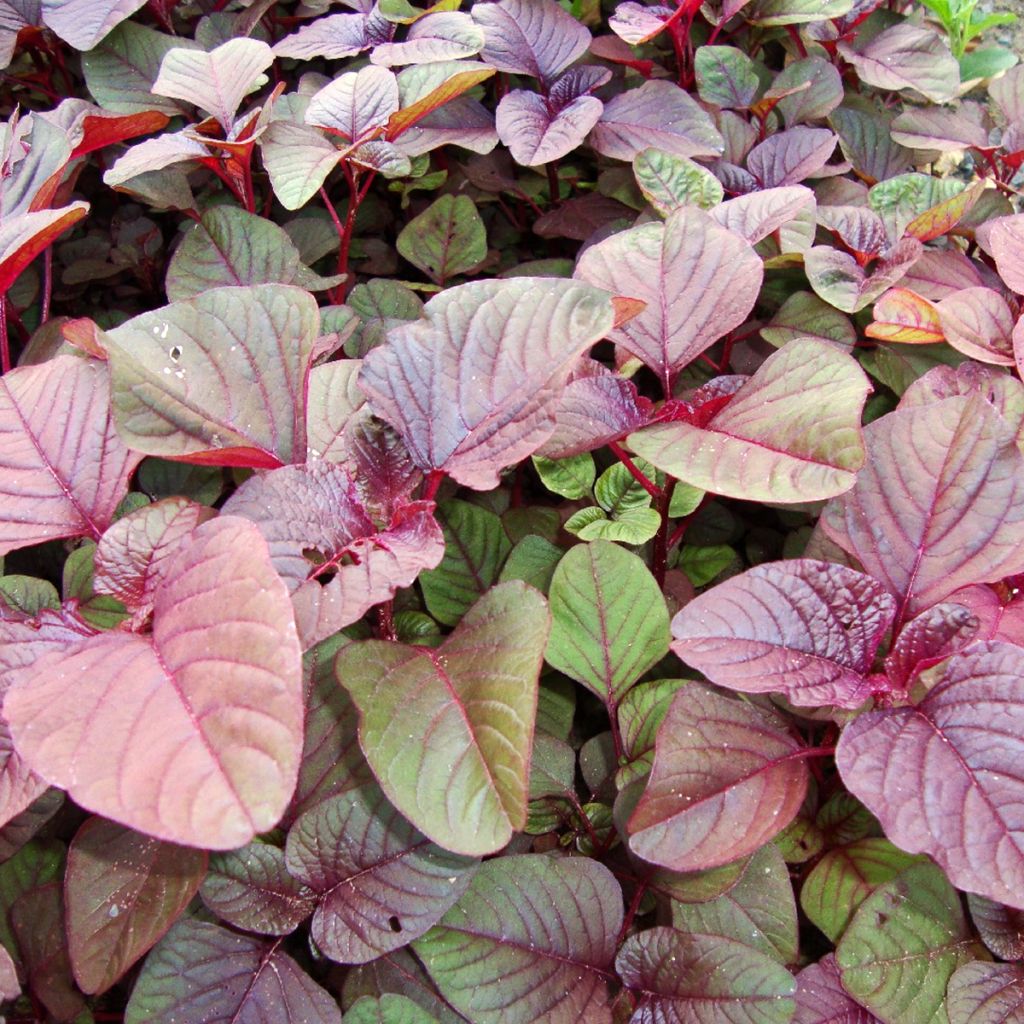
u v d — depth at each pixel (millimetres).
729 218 476
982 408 379
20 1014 378
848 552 381
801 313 503
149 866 364
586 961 372
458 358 370
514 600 362
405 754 334
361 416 379
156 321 361
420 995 378
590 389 397
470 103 558
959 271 517
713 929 378
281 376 370
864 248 500
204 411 359
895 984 365
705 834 348
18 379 393
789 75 579
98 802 284
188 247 477
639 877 400
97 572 346
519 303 372
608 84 603
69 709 302
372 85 478
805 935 424
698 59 566
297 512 352
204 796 284
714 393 412
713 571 487
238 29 567
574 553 419
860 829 405
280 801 282
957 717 347
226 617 308
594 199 585
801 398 370
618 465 450
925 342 483
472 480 357
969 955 371
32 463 379
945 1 706
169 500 357
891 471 381
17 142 453
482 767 329
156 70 550
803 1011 371
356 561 361
